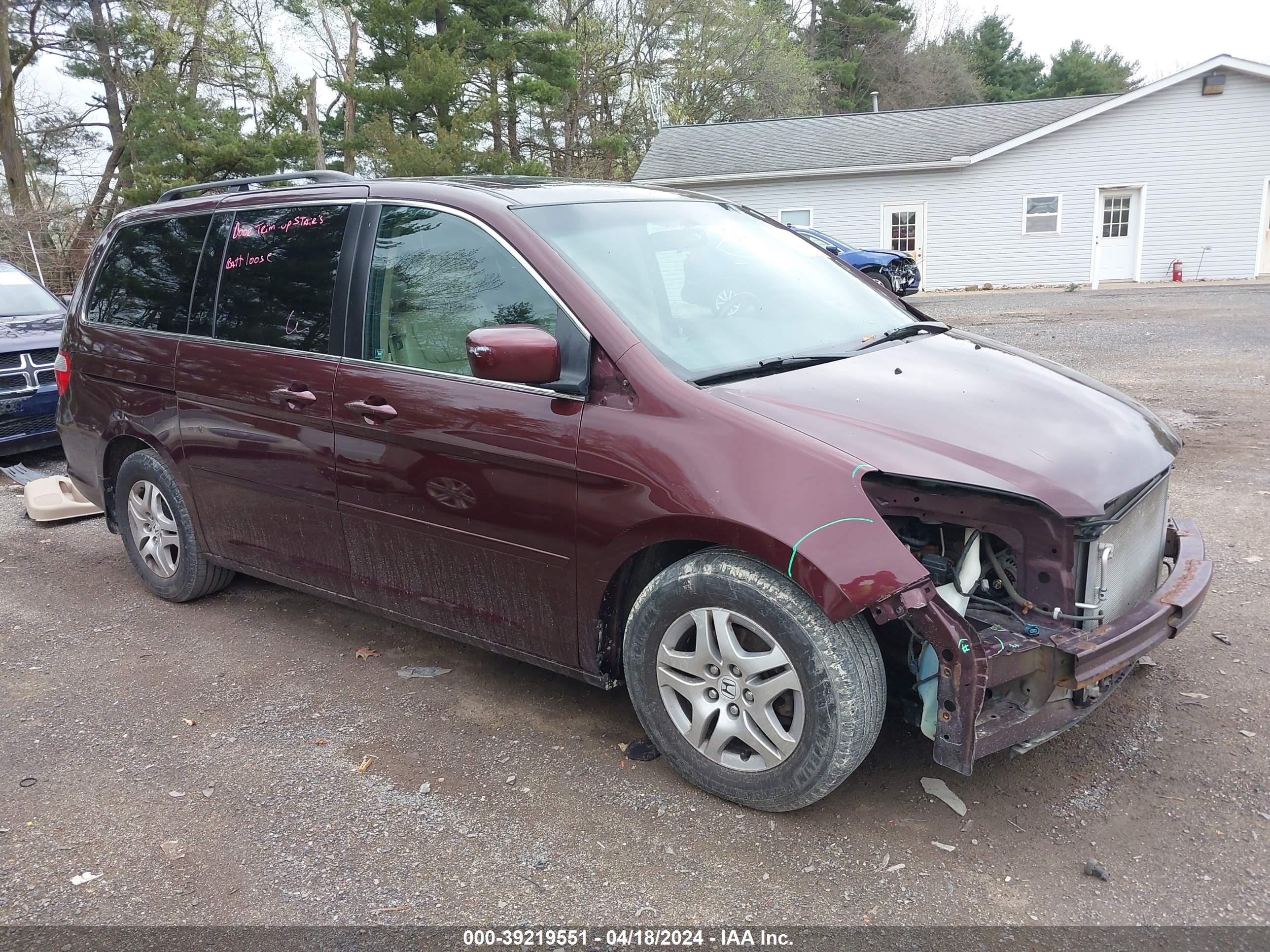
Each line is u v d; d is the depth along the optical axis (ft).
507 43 99.50
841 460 8.42
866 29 168.96
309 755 10.85
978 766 10.09
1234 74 73.26
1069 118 76.18
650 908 8.18
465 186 11.59
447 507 10.79
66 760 10.89
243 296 13.16
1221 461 21.02
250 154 88.79
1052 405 9.94
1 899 8.51
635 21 136.46
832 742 8.55
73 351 15.85
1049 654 8.46
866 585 7.96
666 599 9.44
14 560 18.17
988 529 8.77
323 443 11.85
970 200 80.89
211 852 9.12
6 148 97.76
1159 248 78.64
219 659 13.52
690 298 10.91
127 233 15.52
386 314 11.45
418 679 12.69
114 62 104.42
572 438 9.59
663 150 91.71
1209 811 9.15
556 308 10.02
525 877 8.64
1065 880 8.31
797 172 81.76
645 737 11.02
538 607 10.44
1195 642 12.64
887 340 11.56
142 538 15.61
